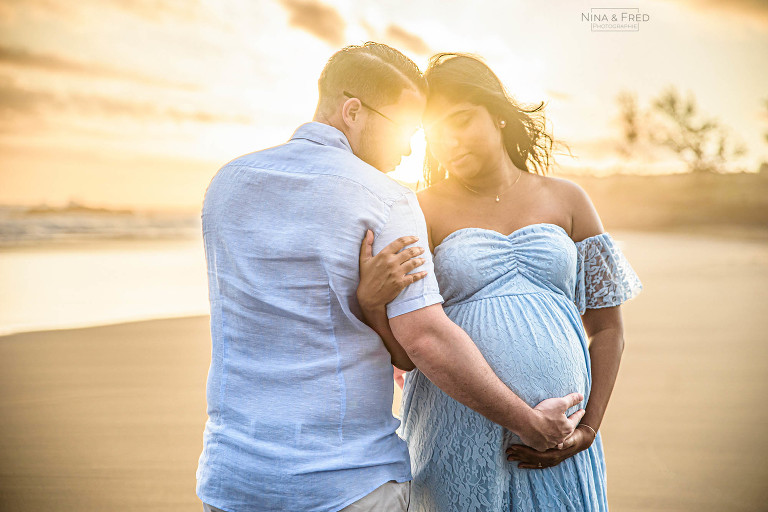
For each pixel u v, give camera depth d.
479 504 1.95
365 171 1.63
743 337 7.15
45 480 3.66
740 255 16.88
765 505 3.14
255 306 1.61
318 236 1.57
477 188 2.17
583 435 1.99
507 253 2.06
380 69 1.71
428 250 1.66
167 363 6.46
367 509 1.57
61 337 7.71
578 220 2.17
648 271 13.44
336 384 1.58
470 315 2.02
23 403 5.12
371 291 1.58
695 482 3.41
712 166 29.95
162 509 3.29
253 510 1.58
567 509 1.98
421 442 2.06
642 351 6.48
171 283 13.18
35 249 18.02
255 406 1.60
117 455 4.05
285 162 1.66
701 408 4.67
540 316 1.99
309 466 1.54
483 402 1.68
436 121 2.04
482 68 2.10
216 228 1.69
